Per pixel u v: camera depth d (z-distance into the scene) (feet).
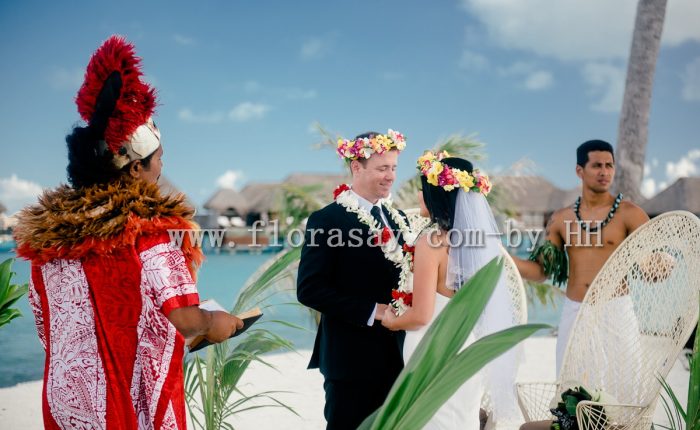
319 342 10.75
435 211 9.25
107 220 6.22
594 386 10.64
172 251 6.34
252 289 9.19
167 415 6.25
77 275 6.32
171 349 6.32
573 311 12.35
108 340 6.23
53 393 6.27
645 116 43.88
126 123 6.30
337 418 9.98
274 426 16.12
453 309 3.95
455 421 8.95
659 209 76.74
